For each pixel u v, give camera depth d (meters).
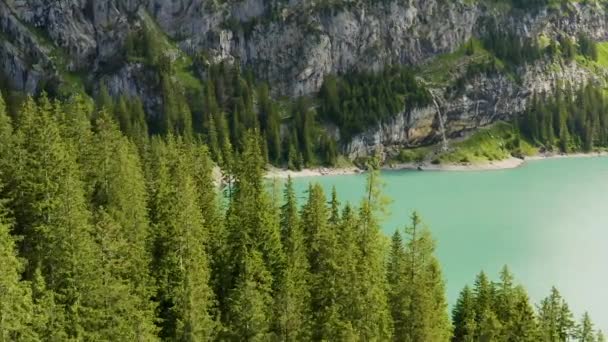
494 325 63.66
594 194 188.12
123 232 59.94
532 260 121.25
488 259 121.44
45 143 58.59
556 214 161.62
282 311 53.81
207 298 59.72
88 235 52.78
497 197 184.88
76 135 74.88
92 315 47.50
